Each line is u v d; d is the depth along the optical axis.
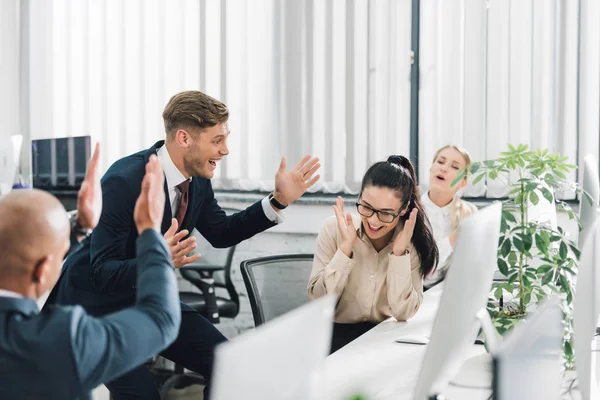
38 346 1.19
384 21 4.25
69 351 1.20
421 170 4.22
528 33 4.00
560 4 3.93
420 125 4.22
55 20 4.95
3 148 4.68
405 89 4.23
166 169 2.55
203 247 4.25
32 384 1.20
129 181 2.43
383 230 2.38
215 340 2.55
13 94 5.04
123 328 1.28
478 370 1.90
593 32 3.88
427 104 4.20
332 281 2.41
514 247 2.01
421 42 4.20
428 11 4.17
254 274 2.65
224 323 4.73
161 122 4.74
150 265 1.39
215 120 2.52
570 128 3.94
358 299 2.50
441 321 1.32
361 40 4.30
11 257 1.25
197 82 4.66
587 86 3.91
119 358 1.26
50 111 4.99
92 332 1.23
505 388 1.01
